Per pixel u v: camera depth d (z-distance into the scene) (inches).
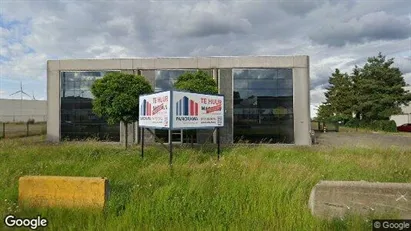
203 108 358.0
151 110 354.6
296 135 776.3
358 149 436.8
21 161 319.3
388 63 1563.7
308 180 224.1
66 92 854.5
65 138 842.2
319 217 166.6
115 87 591.2
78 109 847.1
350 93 1873.8
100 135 833.5
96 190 179.5
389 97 1488.7
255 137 790.5
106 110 595.8
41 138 877.2
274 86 797.9
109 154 392.5
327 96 2301.9
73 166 291.7
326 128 1462.8
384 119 1546.5
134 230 146.3
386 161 324.2
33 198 181.9
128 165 302.4
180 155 363.3
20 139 797.2
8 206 175.3
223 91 806.5
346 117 1764.3
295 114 784.3
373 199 166.1
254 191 196.2
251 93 801.6
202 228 148.6
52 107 851.4
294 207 175.6
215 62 812.0
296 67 789.9
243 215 167.8
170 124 312.2
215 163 292.7
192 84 634.8
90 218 156.8
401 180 242.4
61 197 180.9
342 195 168.2
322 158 351.3
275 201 181.5
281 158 369.1
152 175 248.5
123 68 839.1
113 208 173.0
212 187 210.8
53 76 856.9
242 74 805.9
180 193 196.5
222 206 177.6
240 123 796.6
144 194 196.7
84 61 848.9
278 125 788.6
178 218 163.2
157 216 163.2
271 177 226.2
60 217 160.7
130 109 584.1
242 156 355.9
